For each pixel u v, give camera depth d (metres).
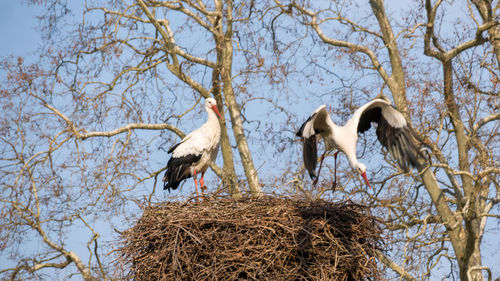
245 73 18.05
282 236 10.95
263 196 12.12
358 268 11.04
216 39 18.83
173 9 18.83
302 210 11.40
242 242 10.85
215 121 15.70
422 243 14.57
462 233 16.41
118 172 17.64
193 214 11.25
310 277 10.80
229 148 19.23
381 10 19.22
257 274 10.67
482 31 16.80
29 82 17.33
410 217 15.05
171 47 19.33
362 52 19.05
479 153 15.79
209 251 10.78
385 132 12.12
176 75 19.45
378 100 12.02
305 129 11.43
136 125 18.91
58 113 18.03
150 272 11.19
